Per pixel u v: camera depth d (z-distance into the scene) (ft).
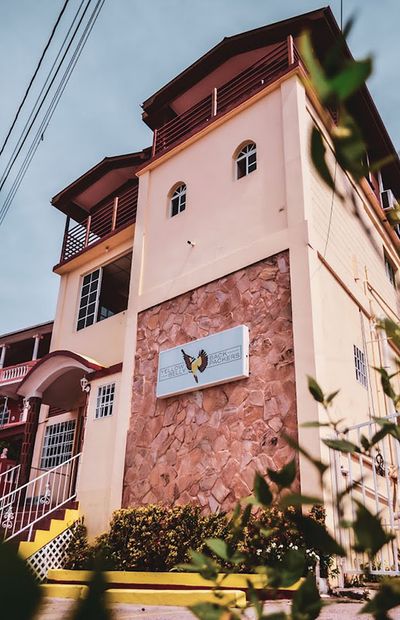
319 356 25.11
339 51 2.09
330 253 29.58
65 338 45.55
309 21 35.14
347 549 2.27
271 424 25.07
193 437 28.32
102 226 48.67
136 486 29.94
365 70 2.01
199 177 35.37
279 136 31.14
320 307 26.66
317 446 22.72
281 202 29.55
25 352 76.54
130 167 48.03
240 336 27.71
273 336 26.81
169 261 34.86
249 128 33.19
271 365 26.27
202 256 32.73
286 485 2.56
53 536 29.78
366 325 32.19
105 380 35.37
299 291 26.63
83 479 33.04
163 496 28.35
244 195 31.71
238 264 30.09
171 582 21.94
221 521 23.82
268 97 32.81
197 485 27.02
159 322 33.47
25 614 1.47
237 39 38.27
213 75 41.39
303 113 30.96
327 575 18.61
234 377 27.12
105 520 30.45
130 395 32.96
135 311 35.37
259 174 31.35
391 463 27.48
